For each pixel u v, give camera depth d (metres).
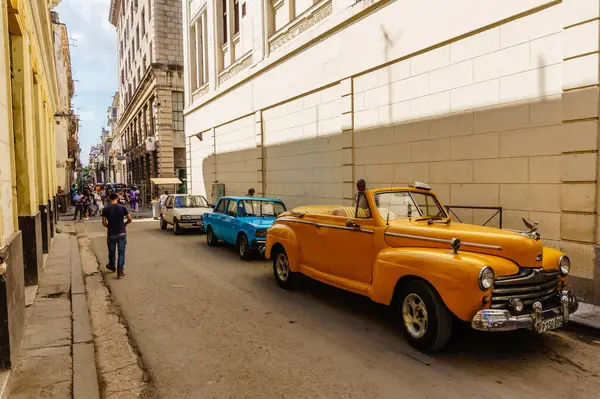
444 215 6.10
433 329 4.38
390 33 9.43
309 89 12.52
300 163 13.30
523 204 6.90
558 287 4.65
